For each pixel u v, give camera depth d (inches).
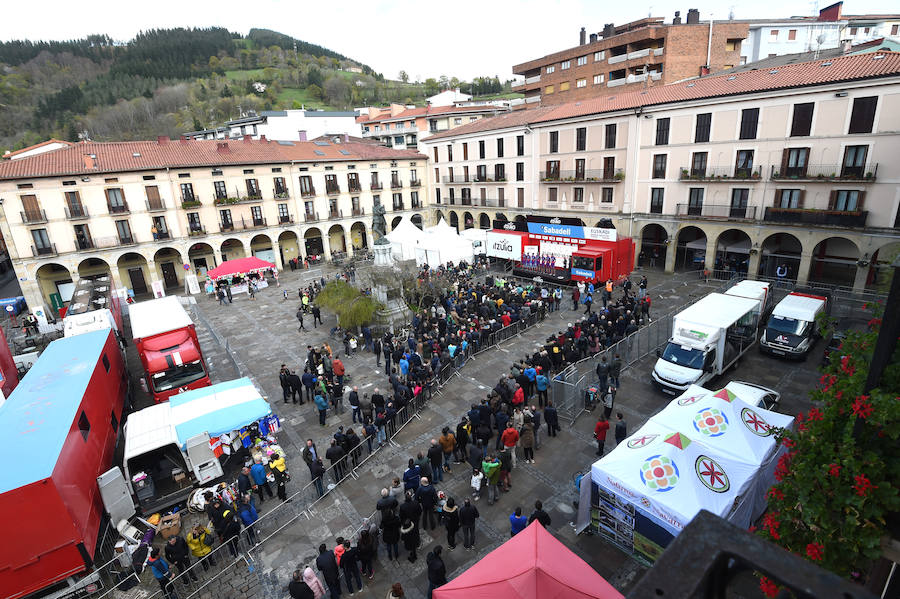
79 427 482.0
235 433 560.1
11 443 429.4
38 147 1980.8
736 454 403.9
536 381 650.2
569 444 574.9
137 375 940.6
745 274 1230.3
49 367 593.9
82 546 407.5
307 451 511.2
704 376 661.9
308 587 353.4
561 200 1649.9
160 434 528.7
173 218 1560.0
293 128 2783.0
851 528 171.6
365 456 579.8
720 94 1175.0
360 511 494.3
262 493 514.3
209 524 488.4
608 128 1455.5
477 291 1050.1
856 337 228.7
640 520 390.3
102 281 1173.7
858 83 973.8
